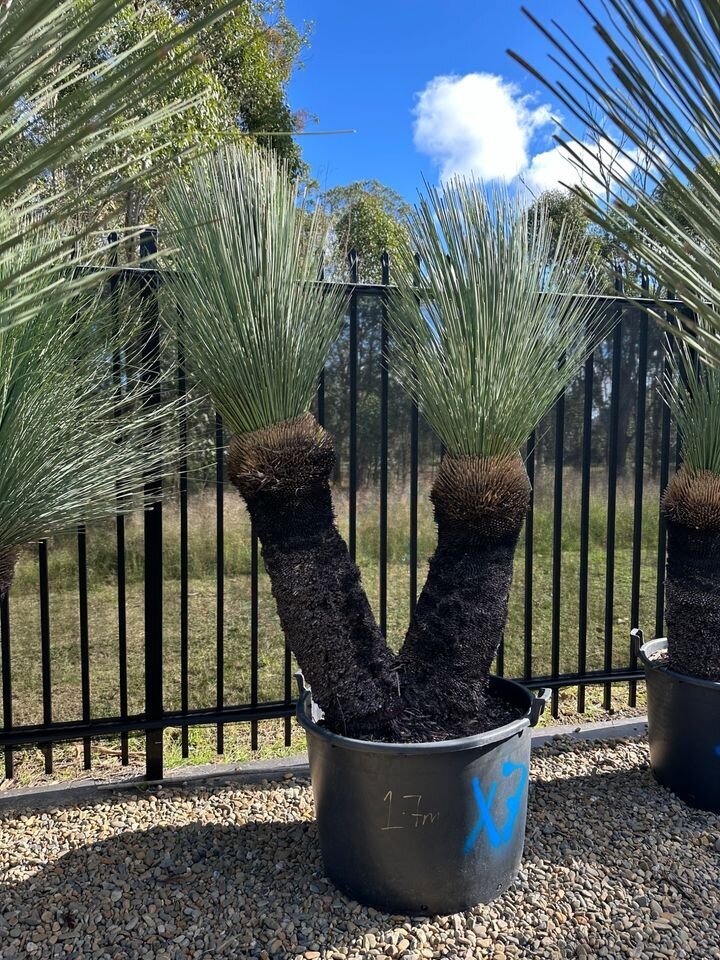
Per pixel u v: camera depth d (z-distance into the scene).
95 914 2.00
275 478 1.90
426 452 5.14
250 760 2.99
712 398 2.49
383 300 2.87
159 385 2.57
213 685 3.93
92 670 4.16
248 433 1.95
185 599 2.86
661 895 2.08
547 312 2.10
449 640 2.07
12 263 1.36
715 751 2.46
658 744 2.66
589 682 3.34
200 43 0.73
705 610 2.45
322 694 2.04
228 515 5.93
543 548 6.53
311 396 2.05
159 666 2.79
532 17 0.76
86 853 2.30
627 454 5.68
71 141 0.66
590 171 0.89
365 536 6.09
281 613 2.02
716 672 2.48
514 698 2.31
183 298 2.00
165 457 2.22
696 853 2.28
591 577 6.00
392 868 1.92
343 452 4.72
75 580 5.79
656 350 4.19
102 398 2.08
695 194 0.81
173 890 2.11
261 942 1.89
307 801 2.65
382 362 2.91
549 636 4.75
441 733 2.05
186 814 2.56
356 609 2.05
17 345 1.65
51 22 0.68
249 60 5.71
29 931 1.94
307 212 2.27
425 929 1.92
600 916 1.98
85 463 1.89
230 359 1.90
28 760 3.05
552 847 2.31
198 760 3.01
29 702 3.71
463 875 1.95
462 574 2.05
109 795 2.71
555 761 2.94
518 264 2.01
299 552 1.96
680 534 2.52
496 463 2.00
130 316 2.31
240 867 2.22
